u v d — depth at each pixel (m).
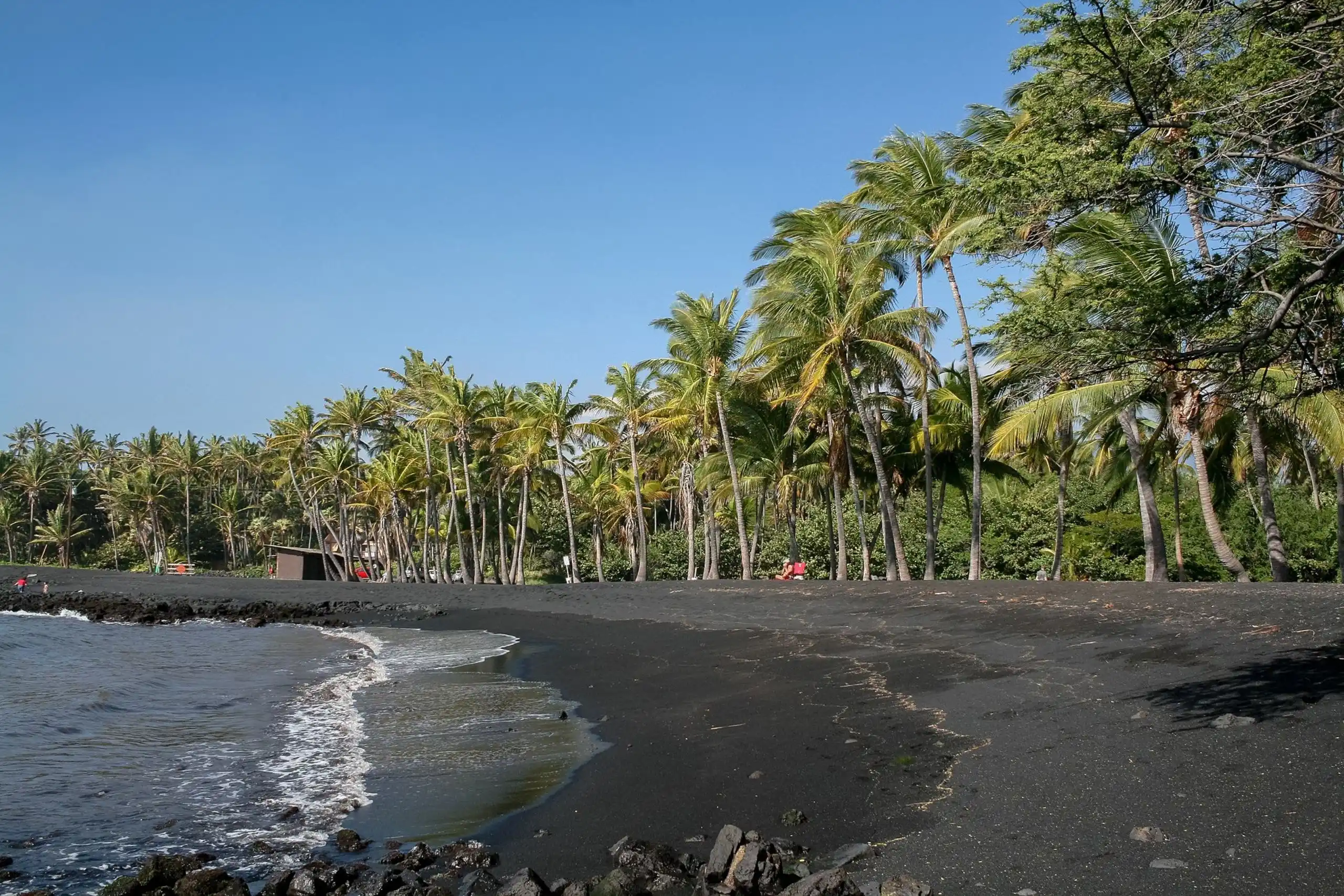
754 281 32.28
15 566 68.38
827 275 26.50
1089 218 8.87
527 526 65.25
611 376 42.47
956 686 12.15
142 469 82.50
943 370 31.45
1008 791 7.38
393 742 11.96
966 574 41.66
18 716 14.22
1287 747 7.20
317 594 46.50
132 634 31.95
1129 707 9.48
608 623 28.39
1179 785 6.85
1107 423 25.56
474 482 59.84
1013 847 6.14
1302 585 16.44
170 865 6.98
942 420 31.62
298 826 8.35
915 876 5.85
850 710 11.55
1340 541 22.62
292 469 67.81
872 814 7.36
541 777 9.77
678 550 55.97
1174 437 24.00
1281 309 7.28
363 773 10.30
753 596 28.70
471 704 14.92
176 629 34.69
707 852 6.95
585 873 6.75
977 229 8.76
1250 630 12.06
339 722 13.52
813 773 8.80
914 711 11.02
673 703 13.80
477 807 8.73
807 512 48.31
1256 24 7.64
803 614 23.58
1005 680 12.04
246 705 15.21
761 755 9.77
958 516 44.09
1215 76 7.84
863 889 5.61
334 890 6.56
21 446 106.56
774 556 49.09
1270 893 4.95
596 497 55.50
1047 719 9.59
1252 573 33.94
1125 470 30.58
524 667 19.95
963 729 9.77
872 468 34.56
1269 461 31.41
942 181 24.05
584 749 11.11
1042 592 19.94
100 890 6.80
